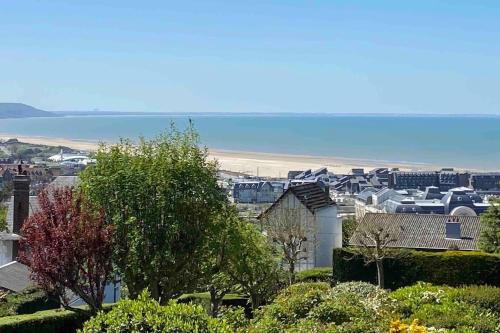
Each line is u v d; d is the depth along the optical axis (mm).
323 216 55188
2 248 41594
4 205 83250
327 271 46250
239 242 31562
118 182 28234
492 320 17766
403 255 37906
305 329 15648
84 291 25125
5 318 25188
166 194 28297
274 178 165000
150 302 14500
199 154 30469
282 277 42156
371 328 15539
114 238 27281
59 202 24500
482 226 53188
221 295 35250
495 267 35656
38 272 23531
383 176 168125
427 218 55781
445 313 18031
